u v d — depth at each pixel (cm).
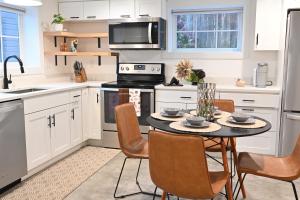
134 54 438
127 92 375
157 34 380
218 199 251
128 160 346
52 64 429
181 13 425
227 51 412
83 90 387
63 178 293
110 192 265
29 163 287
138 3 398
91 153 373
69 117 356
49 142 318
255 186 278
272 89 336
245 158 227
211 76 413
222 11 410
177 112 237
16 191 263
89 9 418
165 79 428
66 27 461
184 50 435
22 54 400
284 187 277
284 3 329
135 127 271
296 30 315
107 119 392
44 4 404
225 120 223
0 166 250
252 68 395
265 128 201
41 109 302
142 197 257
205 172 161
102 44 451
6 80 326
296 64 320
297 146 218
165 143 164
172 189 172
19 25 394
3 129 251
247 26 389
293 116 325
